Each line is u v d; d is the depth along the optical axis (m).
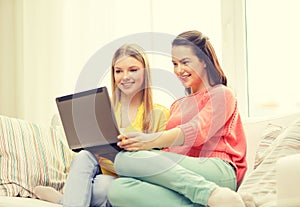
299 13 2.72
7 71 3.33
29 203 1.66
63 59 3.23
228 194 1.51
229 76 2.86
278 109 2.75
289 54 2.73
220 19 2.91
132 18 3.12
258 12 2.84
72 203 1.64
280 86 2.75
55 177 2.16
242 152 1.94
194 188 1.57
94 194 1.71
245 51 2.85
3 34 3.35
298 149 1.71
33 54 3.28
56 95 3.21
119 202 1.64
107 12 3.18
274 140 1.89
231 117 1.95
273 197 1.59
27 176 2.07
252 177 1.73
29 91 3.26
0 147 2.09
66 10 3.26
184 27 2.99
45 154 2.20
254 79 2.83
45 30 3.28
